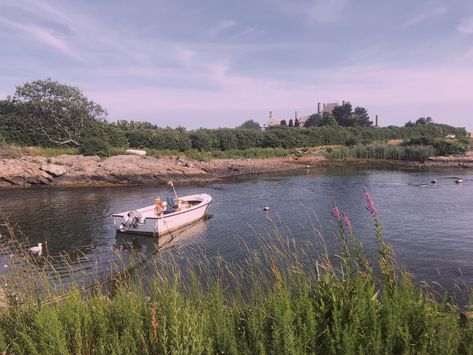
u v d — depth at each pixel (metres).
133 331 4.11
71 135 48.03
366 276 4.24
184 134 55.34
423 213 21.06
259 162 50.00
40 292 5.25
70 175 35.94
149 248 15.32
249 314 4.20
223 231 17.97
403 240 15.55
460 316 4.00
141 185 36.62
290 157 57.81
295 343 3.31
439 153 56.16
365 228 17.64
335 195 28.39
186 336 3.54
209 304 4.60
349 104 99.12
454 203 24.09
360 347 3.14
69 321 4.17
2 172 34.19
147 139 51.06
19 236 17.23
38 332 3.95
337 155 59.09
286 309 3.73
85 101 48.88
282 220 19.89
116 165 37.88
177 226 18.48
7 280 5.20
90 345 4.05
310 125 107.62
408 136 84.19
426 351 3.31
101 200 27.36
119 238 16.97
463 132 94.56
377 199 26.16
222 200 27.33
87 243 16.12
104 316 4.38
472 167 49.75
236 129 66.19
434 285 10.43
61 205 25.31
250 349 3.65
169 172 38.91
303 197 27.83
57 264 12.66
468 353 3.24
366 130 79.25
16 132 45.62
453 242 15.18
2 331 4.06
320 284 4.17
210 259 13.15
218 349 3.77
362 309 3.59
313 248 13.01
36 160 36.78
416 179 37.94
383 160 56.38
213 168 43.81
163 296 4.71
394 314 3.49
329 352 3.35
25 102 46.62
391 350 3.26
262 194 29.80
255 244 15.09
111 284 7.12
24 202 26.47
